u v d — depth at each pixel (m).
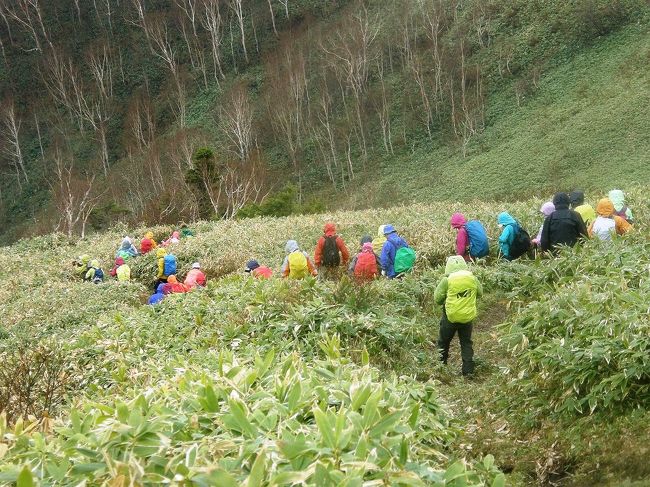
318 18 98.75
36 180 90.81
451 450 6.66
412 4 87.69
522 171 54.19
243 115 81.69
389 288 12.78
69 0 112.38
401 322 10.27
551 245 12.20
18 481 3.38
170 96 96.25
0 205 89.25
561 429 6.75
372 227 22.92
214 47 96.19
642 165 46.94
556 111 60.41
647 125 51.31
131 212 51.59
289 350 9.24
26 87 104.31
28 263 29.44
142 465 3.82
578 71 64.19
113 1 111.25
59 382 9.00
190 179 47.22
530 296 11.55
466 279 9.48
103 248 30.14
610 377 6.54
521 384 7.71
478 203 26.14
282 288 11.40
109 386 9.03
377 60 82.00
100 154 92.44
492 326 11.66
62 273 25.36
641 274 8.98
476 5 78.19
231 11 104.81
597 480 5.73
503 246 14.34
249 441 3.99
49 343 10.25
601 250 10.85
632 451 5.80
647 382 6.63
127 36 107.44
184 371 6.04
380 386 4.64
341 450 3.82
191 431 4.32
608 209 12.08
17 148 91.31
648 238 10.97
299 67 85.44
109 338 10.82
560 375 7.30
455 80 74.00
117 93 100.94
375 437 4.10
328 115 81.44
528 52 70.69
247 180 55.66
